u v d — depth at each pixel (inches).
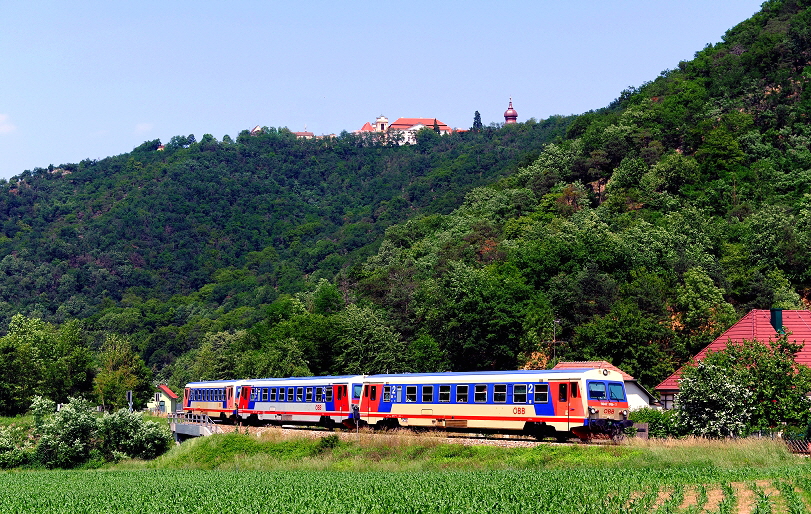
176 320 7495.1
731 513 903.1
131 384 3897.6
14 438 2664.9
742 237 3774.6
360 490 1258.6
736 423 1505.9
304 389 2207.2
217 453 2102.6
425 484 1254.3
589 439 1609.3
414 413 1875.0
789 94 5221.5
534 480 1207.6
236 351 4195.4
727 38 6387.8
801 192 4315.9
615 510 954.1
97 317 7372.1
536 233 4202.8
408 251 5123.0
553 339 2982.3
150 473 1968.5
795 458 1305.4
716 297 2972.4
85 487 1700.3
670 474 1184.2
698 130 5032.0
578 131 6235.2
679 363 2731.3
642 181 4579.2
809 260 3464.6
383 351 3203.7
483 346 2910.9
